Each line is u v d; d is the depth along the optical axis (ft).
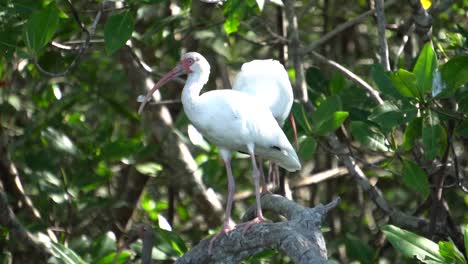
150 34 39.04
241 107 32.55
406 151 36.29
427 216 45.09
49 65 39.27
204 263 28.73
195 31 41.98
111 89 49.80
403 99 32.76
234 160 49.55
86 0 42.34
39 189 41.09
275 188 39.99
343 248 46.62
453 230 39.09
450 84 31.83
